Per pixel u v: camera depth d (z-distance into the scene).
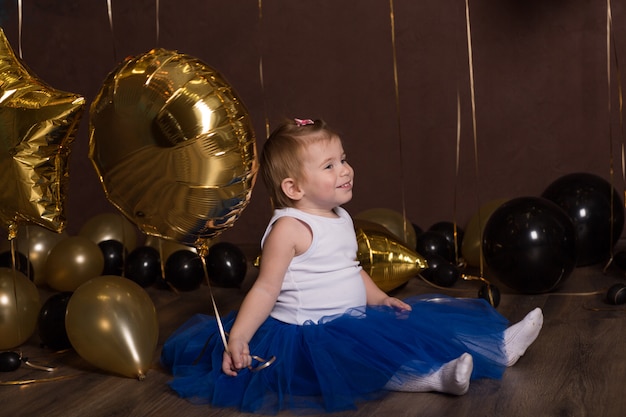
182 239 2.20
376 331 2.10
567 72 3.79
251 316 2.11
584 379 2.12
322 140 2.22
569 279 3.31
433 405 1.98
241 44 4.06
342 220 2.29
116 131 2.05
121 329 2.26
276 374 2.05
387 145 3.99
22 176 2.21
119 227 3.72
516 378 2.14
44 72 4.25
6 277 2.60
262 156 2.31
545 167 3.87
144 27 4.13
